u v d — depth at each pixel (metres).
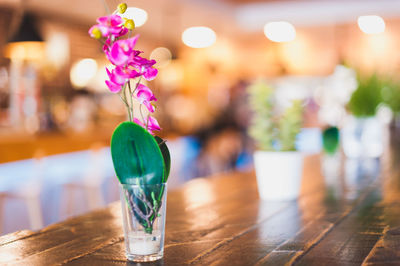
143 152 0.86
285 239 1.04
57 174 4.34
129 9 6.21
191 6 6.98
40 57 6.49
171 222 1.25
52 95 6.44
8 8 5.97
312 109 9.53
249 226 1.19
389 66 8.13
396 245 0.97
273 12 8.12
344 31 8.56
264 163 1.59
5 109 5.66
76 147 4.49
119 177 0.87
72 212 4.39
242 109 7.39
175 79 10.18
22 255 0.92
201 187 1.90
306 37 8.97
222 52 10.30
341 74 3.28
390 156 3.07
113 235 1.09
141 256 0.87
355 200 1.55
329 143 3.30
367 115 3.09
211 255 0.91
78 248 0.97
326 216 1.30
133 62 0.86
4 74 5.88
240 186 1.92
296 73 9.21
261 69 9.87
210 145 6.83
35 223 3.33
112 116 7.01
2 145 3.66
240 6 8.15
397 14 7.65
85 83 7.79
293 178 1.60
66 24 7.33
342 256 0.89
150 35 9.09
